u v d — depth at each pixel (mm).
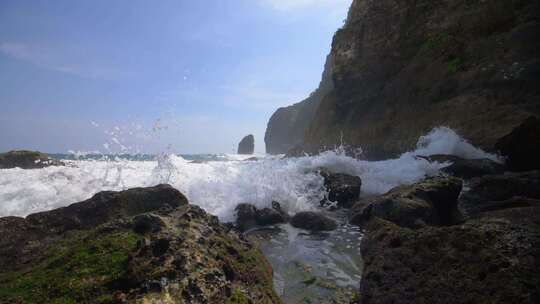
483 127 11570
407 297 2916
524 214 4254
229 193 7738
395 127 16281
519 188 6047
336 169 10680
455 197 5754
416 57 17688
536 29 13031
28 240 4227
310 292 3799
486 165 8289
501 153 8930
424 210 5090
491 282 2578
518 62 12648
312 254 5055
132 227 3684
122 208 5027
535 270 2504
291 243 5578
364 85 20500
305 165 10672
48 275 2922
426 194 5539
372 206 6242
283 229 6422
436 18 18047
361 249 3994
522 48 12969
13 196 7082
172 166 9289
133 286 2662
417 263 3115
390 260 3330
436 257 3041
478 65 14078
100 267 2926
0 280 2992
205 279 2869
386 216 5305
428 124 14156
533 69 12023
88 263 3008
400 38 19547
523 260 2604
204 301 2670
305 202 8180
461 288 2682
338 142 20078
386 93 18453
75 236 4066
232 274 3357
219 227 4230
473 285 2643
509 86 12328
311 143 23891
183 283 2699
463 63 14797
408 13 19656
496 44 14047
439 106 14336
